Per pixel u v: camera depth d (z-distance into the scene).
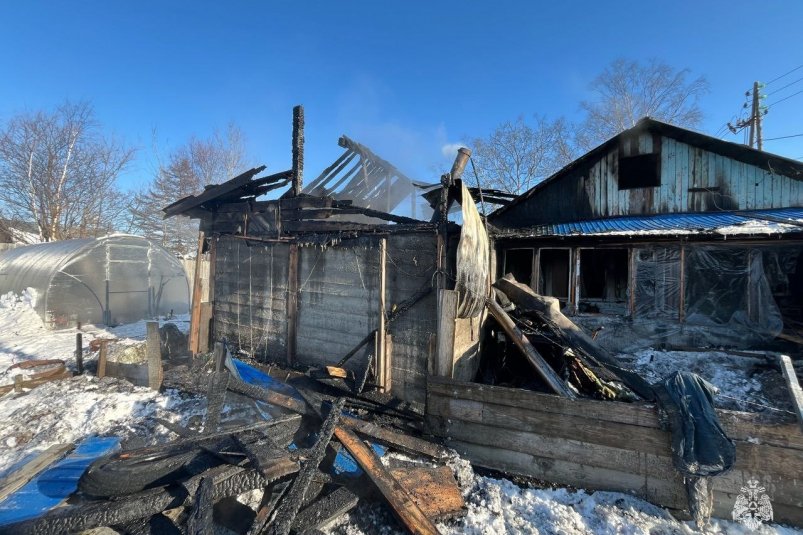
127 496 3.33
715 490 3.54
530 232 8.15
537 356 5.21
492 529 3.48
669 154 8.92
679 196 8.81
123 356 8.58
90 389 6.86
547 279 9.20
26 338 11.54
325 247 7.55
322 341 7.61
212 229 9.38
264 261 8.52
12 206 23.41
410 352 6.45
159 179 28.86
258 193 8.72
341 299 7.35
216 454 3.79
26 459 4.74
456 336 5.00
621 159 9.45
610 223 8.52
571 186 9.99
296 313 7.96
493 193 10.18
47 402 6.34
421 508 3.55
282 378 7.17
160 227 28.64
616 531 3.43
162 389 6.92
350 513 3.61
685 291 6.96
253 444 3.88
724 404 4.93
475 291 5.37
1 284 15.24
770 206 7.98
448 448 4.61
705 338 6.73
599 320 7.44
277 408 5.62
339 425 4.59
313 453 4.00
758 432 3.45
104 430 5.52
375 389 6.39
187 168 29.39
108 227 27.36
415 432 5.20
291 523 3.14
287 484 3.61
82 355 8.42
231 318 9.10
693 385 3.79
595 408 3.96
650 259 7.19
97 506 3.14
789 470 3.33
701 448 3.51
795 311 7.18
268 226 8.45
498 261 8.45
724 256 6.82
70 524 2.93
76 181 24.88
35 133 23.28
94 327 13.70
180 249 28.53
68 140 24.28
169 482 3.52
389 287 6.75
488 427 4.43
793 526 3.32
